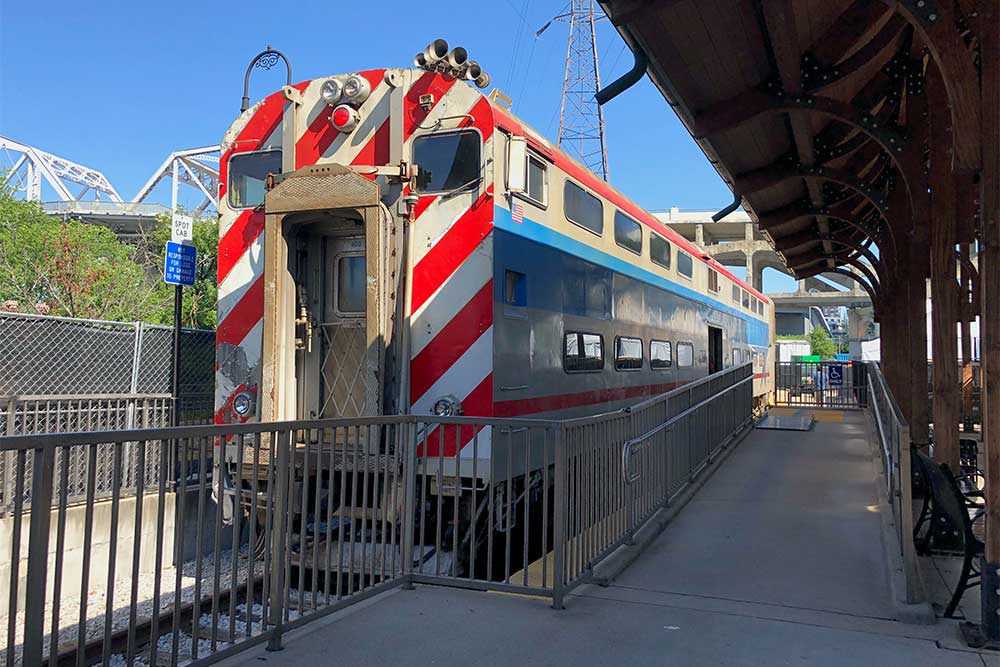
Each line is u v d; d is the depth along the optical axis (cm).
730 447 1201
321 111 714
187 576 699
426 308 668
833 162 1123
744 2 607
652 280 1125
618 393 964
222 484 399
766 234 1482
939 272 728
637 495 688
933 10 465
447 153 675
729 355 1747
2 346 779
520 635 451
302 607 459
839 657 425
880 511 773
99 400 777
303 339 713
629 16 592
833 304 6881
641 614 493
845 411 2180
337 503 684
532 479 742
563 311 798
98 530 704
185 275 872
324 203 662
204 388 1007
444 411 652
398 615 482
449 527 680
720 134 833
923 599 510
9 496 642
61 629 551
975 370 1812
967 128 466
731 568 603
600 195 916
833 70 732
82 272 1522
